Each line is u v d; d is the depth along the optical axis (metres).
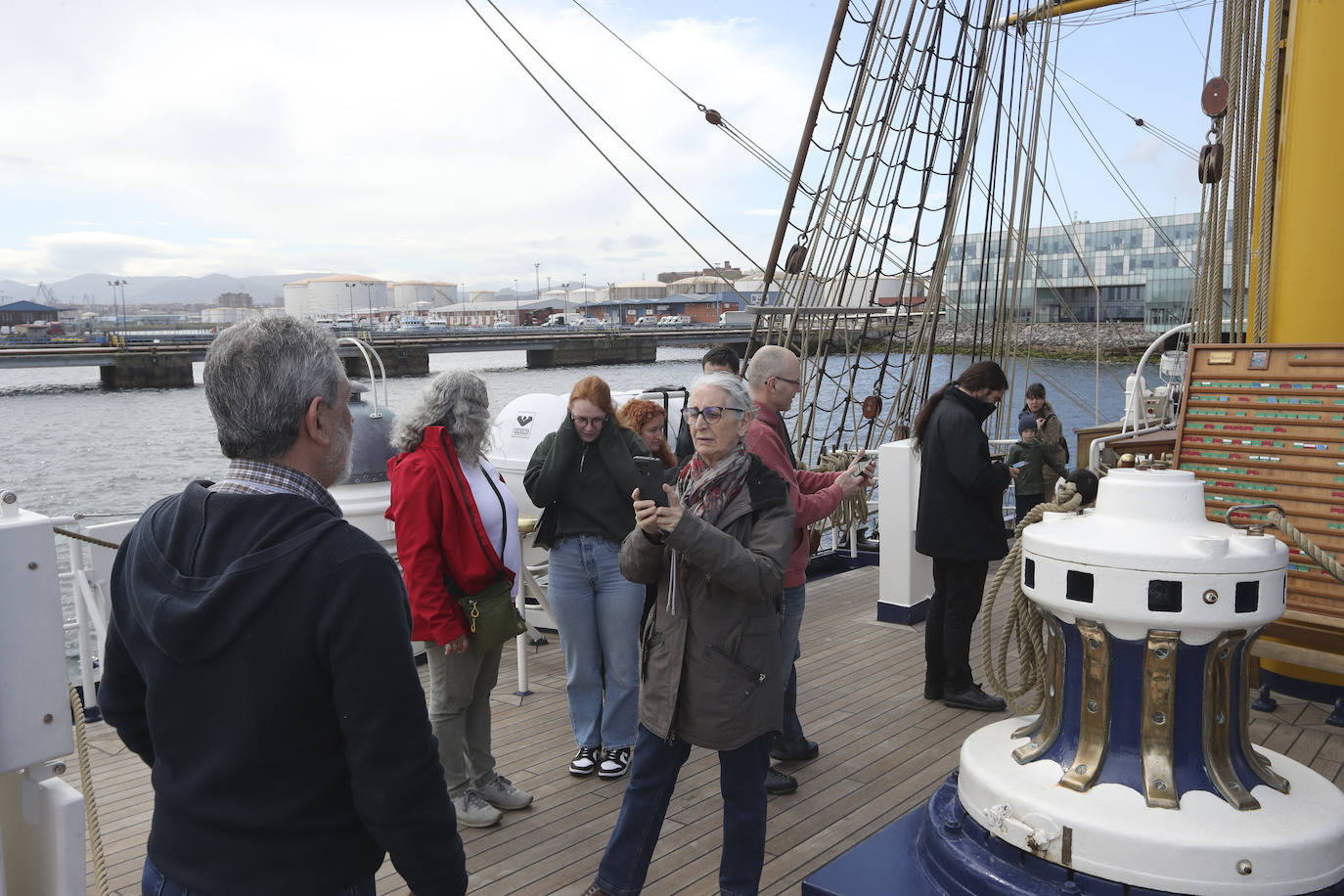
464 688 3.05
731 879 2.33
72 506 26.75
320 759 1.27
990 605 2.54
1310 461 3.58
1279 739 3.43
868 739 3.74
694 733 2.23
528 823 3.14
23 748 1.58
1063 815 1.93
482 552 2.96
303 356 1.32
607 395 3.36
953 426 3.78
